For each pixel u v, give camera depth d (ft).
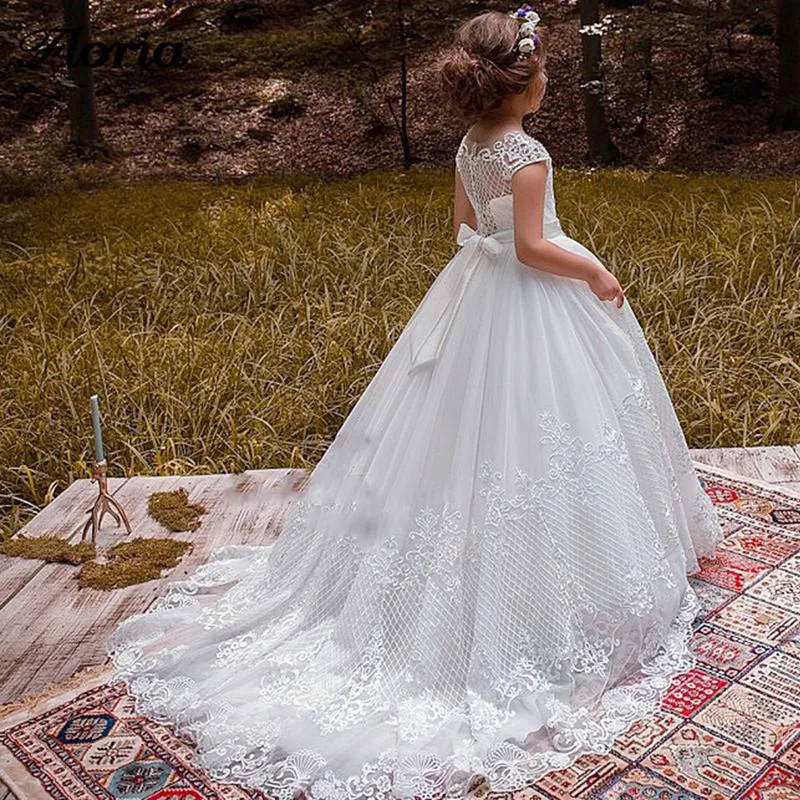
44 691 7.48
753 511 10.02
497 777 6.30
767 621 8.05
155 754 6.73
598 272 7.66
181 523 10.38
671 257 17.80
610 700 7.01
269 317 16.87
